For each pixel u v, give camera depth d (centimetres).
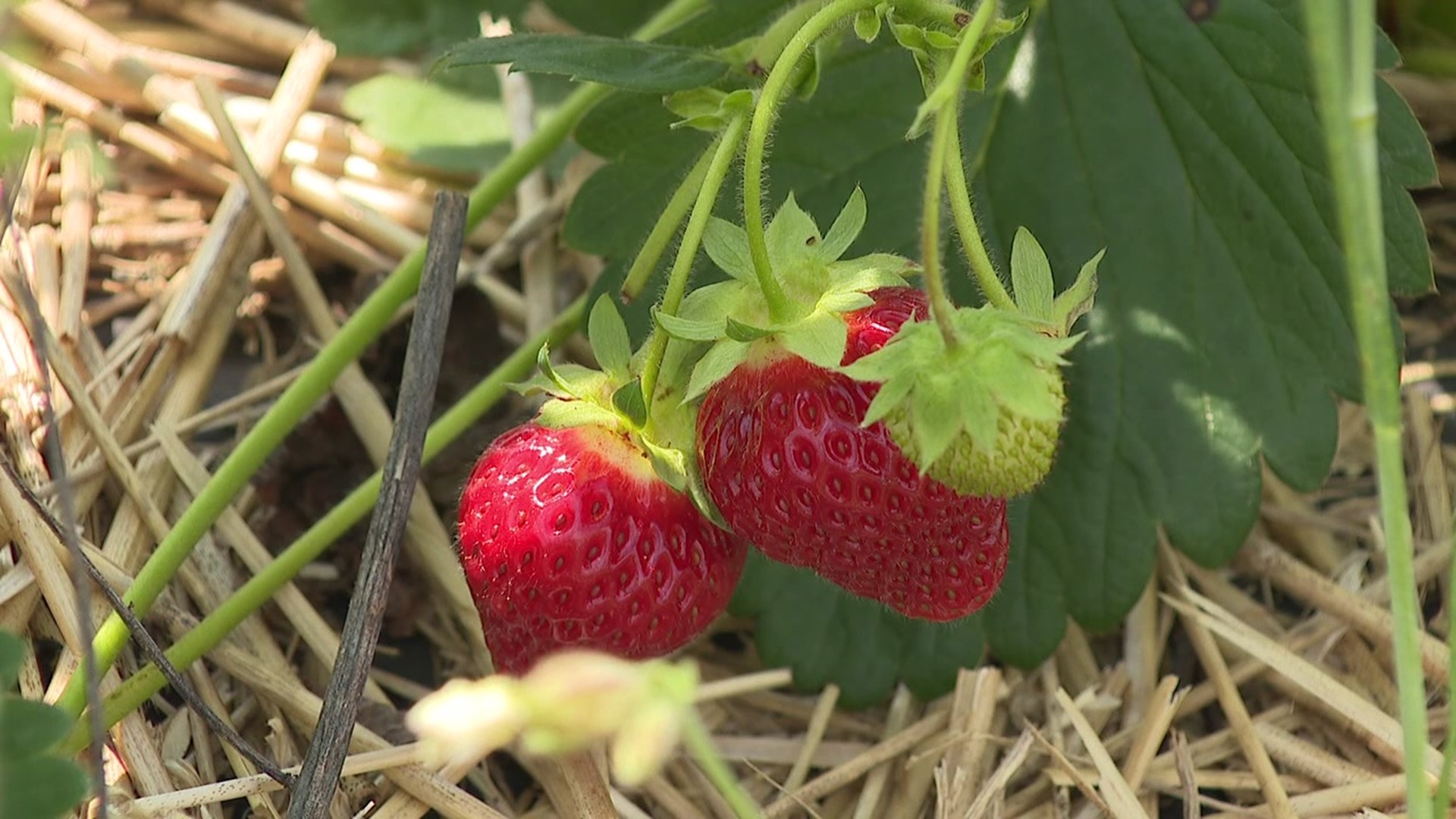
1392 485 36
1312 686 45
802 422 39
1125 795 43
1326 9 34
